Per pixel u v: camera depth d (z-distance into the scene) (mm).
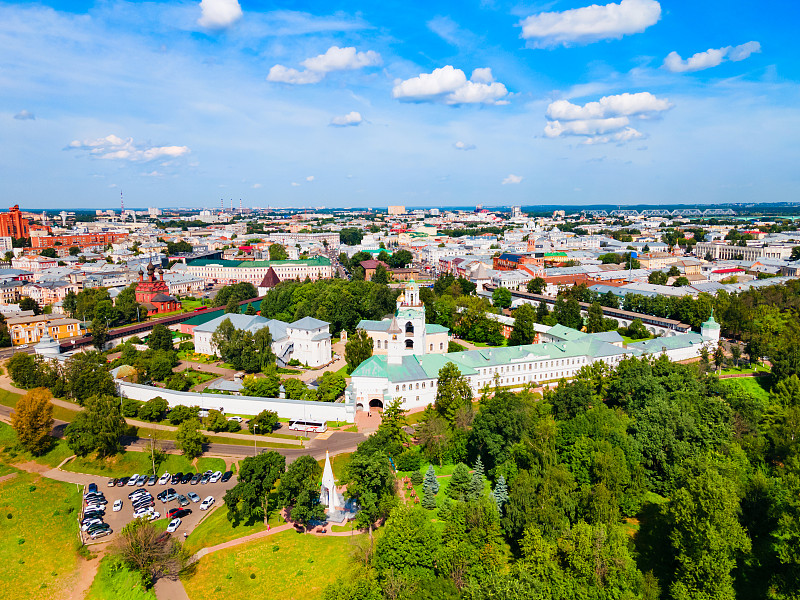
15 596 140750
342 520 157000
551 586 119188
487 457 183000
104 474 189125
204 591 134000
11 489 182250
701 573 122250
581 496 147500
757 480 144625
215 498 171875
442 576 129000
